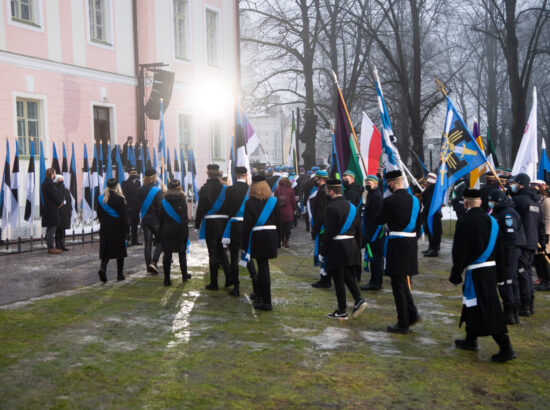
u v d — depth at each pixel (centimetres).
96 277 950
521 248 743
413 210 645
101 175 1472
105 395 450
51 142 1656
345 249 689
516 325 710
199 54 2330
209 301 789
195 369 513
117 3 1922
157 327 650
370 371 518
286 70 3347
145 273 995
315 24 3145
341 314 703
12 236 1343
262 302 747
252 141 1194
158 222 988
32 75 1602
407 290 659
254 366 524
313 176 1445
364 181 950
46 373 497
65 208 1286
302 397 454
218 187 857
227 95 2511
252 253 741
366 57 3108
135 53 1992
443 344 612
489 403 451
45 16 1650
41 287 862
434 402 450
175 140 2183
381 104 859
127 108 1959
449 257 1269
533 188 786
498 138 5262
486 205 1168
